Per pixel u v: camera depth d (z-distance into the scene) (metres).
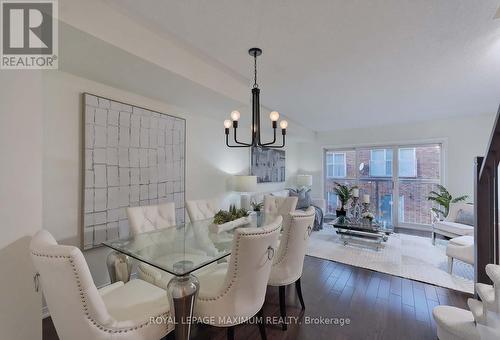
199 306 1.46
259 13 1.62
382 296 2.38
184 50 2.18
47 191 2.06
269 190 5.54
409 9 1.56
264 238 1.38
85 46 1.65
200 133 3.73
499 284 1.16
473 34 1.84
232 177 4.38
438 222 3.86
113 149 2.49
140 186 2.76
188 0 1.51
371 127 5.69
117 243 1.98
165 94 2.71
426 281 2.69
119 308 1.35
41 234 1.20
